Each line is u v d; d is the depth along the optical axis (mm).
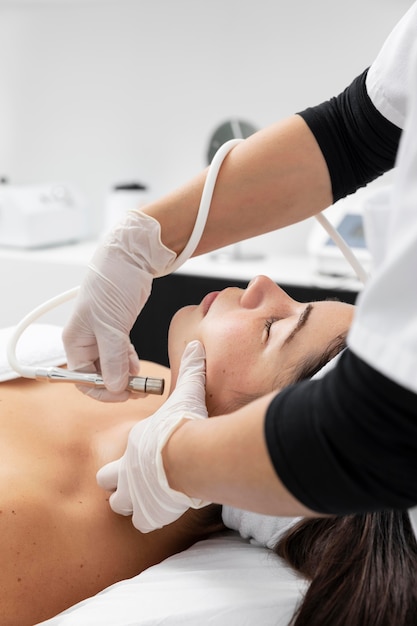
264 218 964
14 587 912
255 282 1098
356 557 914
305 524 1007
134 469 881
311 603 887
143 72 2984
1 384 1245
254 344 1034
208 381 1036
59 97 3162
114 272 956
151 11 2926
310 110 971
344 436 578
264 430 630
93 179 3170
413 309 554
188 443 723
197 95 2910
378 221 676
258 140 957
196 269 2459
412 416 551
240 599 901
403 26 910
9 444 1083
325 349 1024
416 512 744
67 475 1065
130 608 872
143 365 1434
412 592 897
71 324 989
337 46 2658
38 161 3268
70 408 1217
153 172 3053
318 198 967
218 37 2834
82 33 3062
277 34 2740
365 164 963
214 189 946
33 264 2590
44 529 959
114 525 1032
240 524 1093
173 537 1107
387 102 904
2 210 2738
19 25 3164
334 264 2355
